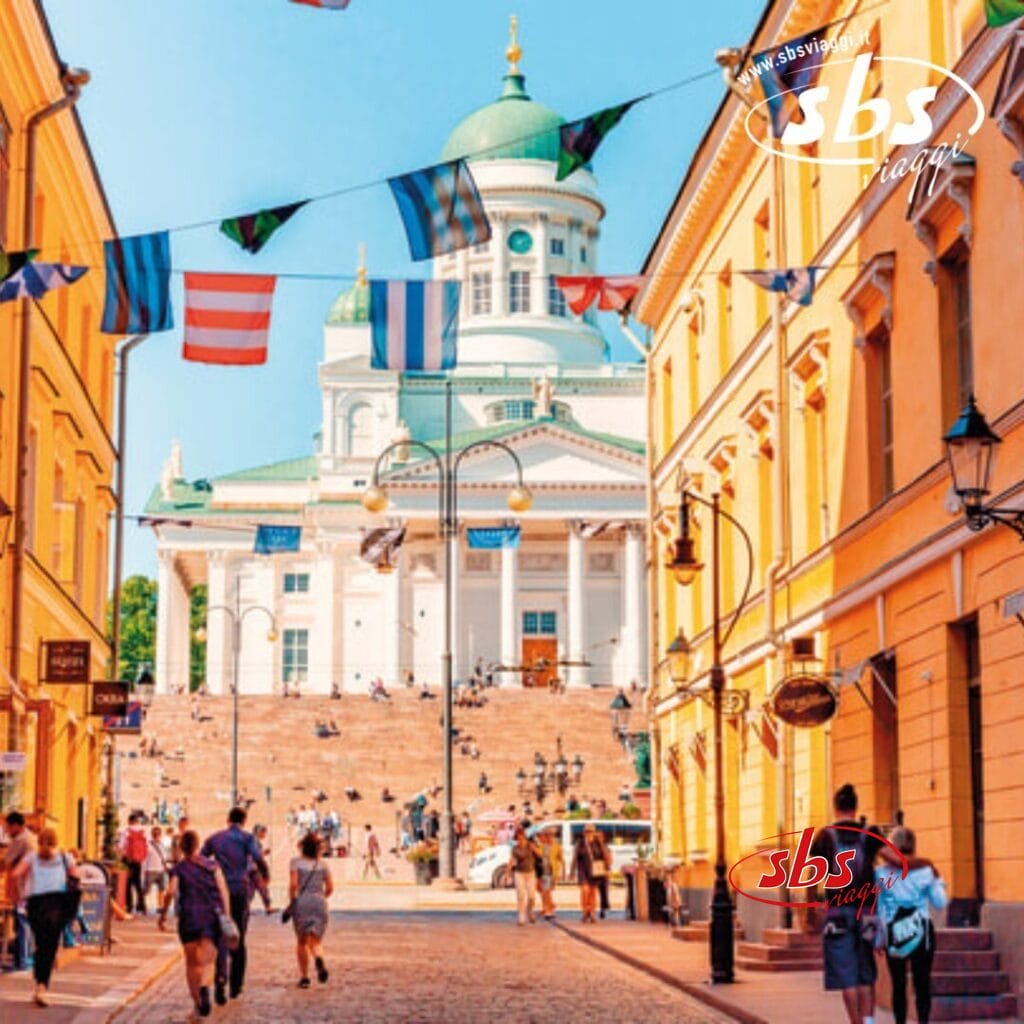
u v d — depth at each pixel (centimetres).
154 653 14012
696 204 3575
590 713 9700
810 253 2891
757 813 3114
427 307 2189
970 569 2103
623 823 5931
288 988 2344
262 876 2238
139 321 2102
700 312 3741
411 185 2005
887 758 2483
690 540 2670
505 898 5284
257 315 2175
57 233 3422
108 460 4300
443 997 2256
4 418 2950
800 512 2903
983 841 2089
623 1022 2008
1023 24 1873
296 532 5394
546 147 13225
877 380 2528
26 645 3159
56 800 3559
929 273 2242
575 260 13238
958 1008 1914
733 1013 2075
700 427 3712
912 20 2316
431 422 12550
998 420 1995
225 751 9212
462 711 9688
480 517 11381
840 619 2670
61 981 2339
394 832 8362
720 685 2514
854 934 1605
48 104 3069
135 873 4106
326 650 11706
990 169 2042
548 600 11825
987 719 2056
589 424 12694
